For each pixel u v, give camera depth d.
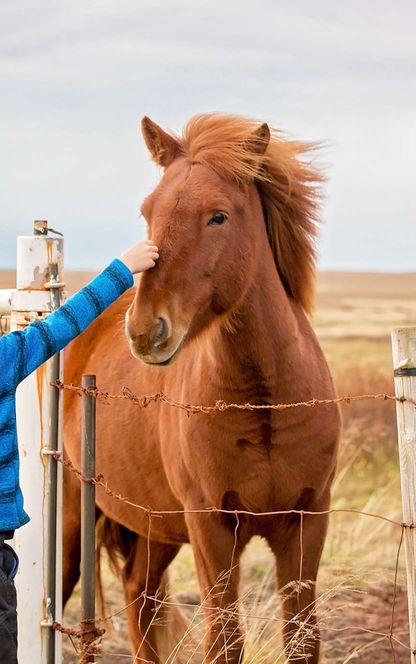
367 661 4.96
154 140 3.73
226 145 3.52
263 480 3.71
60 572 3.29
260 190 3.79
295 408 3.64
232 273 3.48
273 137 3.86
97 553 5.14
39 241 3.27
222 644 3.62
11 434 2.76
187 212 3.36
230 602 3.75
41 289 3.28
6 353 2.72
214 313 3.53
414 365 2.75
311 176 3.92
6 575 2.69
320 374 3.85
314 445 3.72
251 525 3.82
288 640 3.73
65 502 5.01
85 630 3.14
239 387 3.62
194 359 3.87
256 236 3.63
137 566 5.01
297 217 3.86
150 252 3.15
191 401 3.79
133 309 3.27
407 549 2.78
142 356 3.20
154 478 4.36
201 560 3.85
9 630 2.65
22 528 3.21
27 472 3.23
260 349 3.58
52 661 3.22
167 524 4.48
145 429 4.35
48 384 3.24
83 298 2.88
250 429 3.64
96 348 4.97
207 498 3.79
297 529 3.83
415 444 2.75
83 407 3.17
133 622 4.86
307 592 3.76
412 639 2.77
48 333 2.79
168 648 4.76
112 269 2.96
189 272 3.33
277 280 3.73
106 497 4.76
